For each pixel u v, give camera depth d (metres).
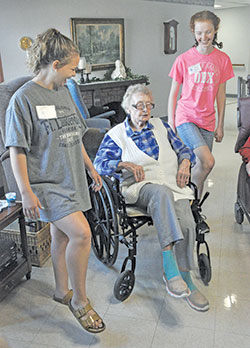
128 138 2.22
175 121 2.98
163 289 2.22
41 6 5.01
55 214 1.77
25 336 1.88
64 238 1.95
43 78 1.72
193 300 2.04
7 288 2.13
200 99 2.80
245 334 1.85
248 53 10.73
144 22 6.76
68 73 1.72
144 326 1.93
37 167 1.75
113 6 6.07
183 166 2.21
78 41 5.55
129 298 2.15
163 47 7.36
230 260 2.49
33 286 2.28
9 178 2.60
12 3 4.66
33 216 1.70
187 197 2.16
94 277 2.35
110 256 2.46
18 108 1.64
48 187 1.76
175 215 1.95
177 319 1.97
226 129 6.59
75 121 1.84
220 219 3.07
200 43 2.69
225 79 2.84
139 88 2.18
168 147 2.26
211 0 8.54
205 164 2.76
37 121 1.68
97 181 2.05
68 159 1.77
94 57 5.88
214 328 1.90
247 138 2.83
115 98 6.10
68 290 2.10
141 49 6.83
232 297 2.12
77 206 1.80
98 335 1.88
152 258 2.54
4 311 2.06
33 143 1.72
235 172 4.20
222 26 10.93
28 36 4.91
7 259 2.20
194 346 1.79
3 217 2.05
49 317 2.01
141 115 2.16
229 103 10.00
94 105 5.72
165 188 2.03
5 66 4.73
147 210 2.03
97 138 3.33
